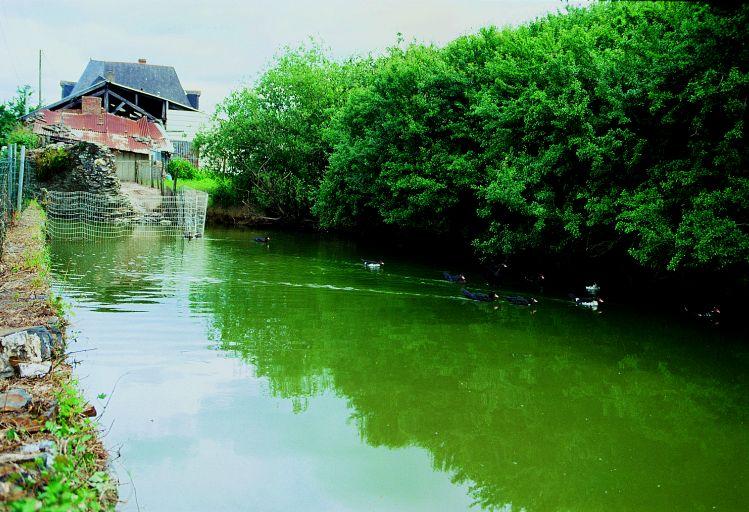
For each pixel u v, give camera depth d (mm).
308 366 11141
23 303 10109
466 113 21344
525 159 18047
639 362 12078
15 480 4656
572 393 10352
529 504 6941
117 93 45000
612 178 16578
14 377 7344
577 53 18344
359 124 27094
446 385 10500
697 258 14359
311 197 33562
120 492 6430
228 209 37688
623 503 7047
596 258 19656
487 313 15648
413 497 6891
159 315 13703
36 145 30328
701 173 13859
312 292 17234
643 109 15781
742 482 7566
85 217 28672
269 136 37531
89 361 10328
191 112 56156
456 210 23359
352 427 8633
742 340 13719
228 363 10867
